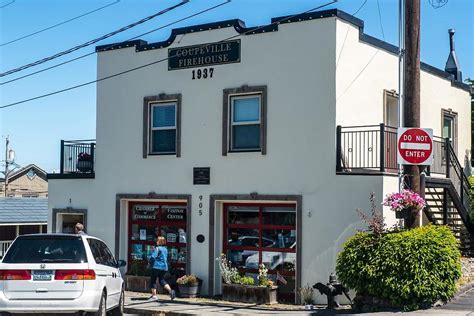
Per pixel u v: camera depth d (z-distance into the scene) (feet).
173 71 59.82
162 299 53.98
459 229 60.23
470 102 77.71
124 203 63.00
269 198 53.67
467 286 46.47
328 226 50.60
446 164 57.21
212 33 57.72
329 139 51.16
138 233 62.54
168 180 59.67
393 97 61.00
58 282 37.35
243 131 56.13
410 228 43.62
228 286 53.31
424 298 41.04
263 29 54.75
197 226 57.62
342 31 52.42
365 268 42.01
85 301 37.47
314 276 50.90
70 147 67.05
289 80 53.42
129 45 62.69
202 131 57.82
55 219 67.00
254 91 55.06
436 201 58.03
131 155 62.23
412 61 43.70
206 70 57.82
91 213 64.64
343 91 52.29
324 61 51.85
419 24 43.88
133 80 62.44
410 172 43.80
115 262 45.39
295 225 53.52
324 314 43.24
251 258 55.83
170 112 60.59
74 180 65.98
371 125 51.62
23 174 182.19
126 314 48.67
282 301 53.21
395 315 39.68
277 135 53.72
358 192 49.47
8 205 101.14
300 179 52.31
